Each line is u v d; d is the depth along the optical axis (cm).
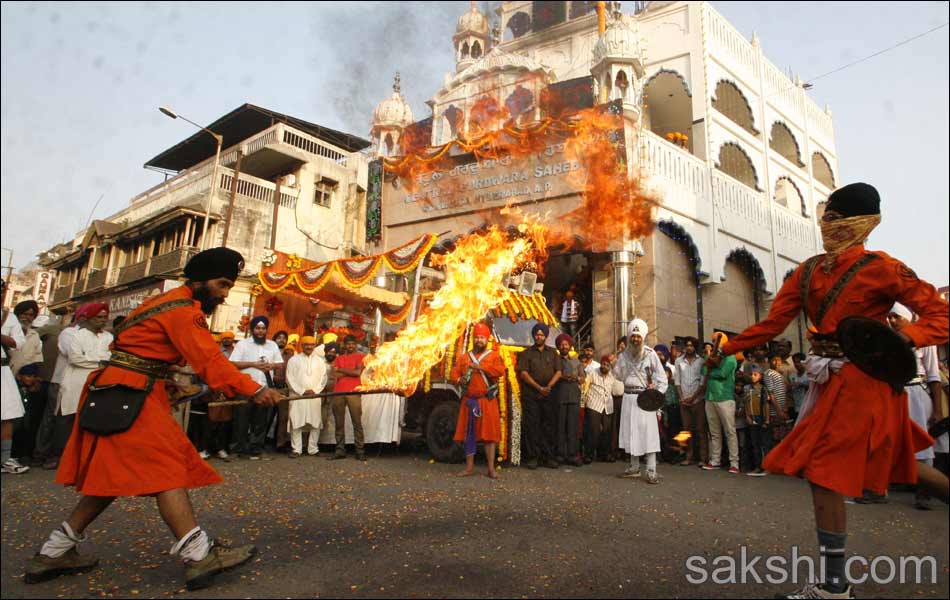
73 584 280
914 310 250
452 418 743
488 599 260
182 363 312
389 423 801
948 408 561
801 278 284
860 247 270
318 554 327
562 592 270
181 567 306
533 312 902
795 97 2519
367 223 1827
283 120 2356
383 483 564
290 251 2092
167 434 286
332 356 856
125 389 284
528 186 1538
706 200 1684
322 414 848
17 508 423
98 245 2594
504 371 652
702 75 1955
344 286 1007
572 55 2238
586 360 819
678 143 1839
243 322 1162
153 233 2231
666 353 907
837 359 260
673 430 845
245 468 652
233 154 2194
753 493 539
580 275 1608
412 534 369
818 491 257
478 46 2378
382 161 1838
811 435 259
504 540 356
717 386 735
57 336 720
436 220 1688
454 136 2073
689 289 1599
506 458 697
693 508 461
